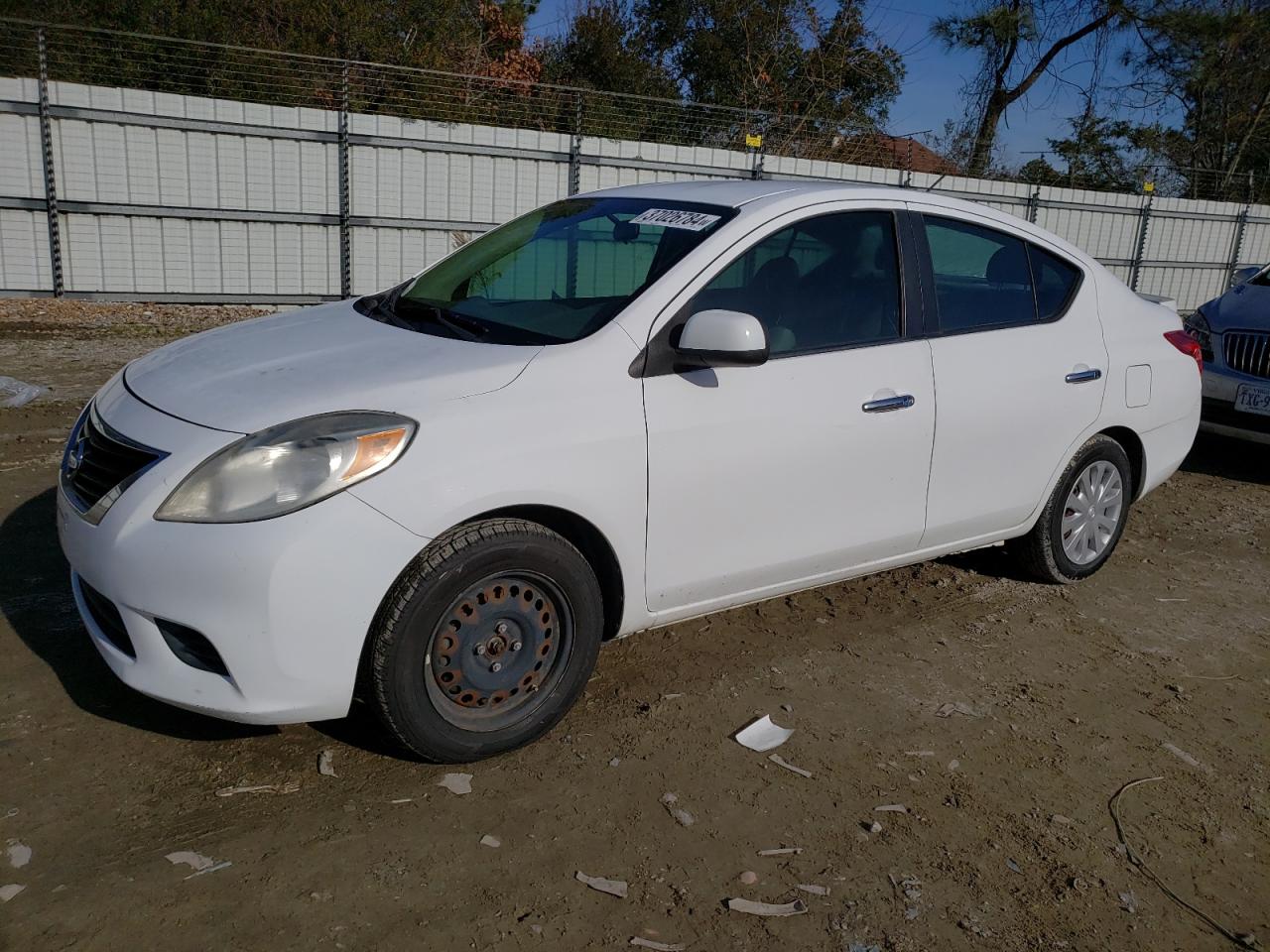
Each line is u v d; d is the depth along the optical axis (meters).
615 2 23.92
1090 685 3.93
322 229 13.58
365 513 2.71
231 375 3.07
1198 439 8.42
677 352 3.25
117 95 12.00
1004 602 4.64
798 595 4.56
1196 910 2.72
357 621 2.74
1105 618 4.57
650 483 3.21
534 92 19.34
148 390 3.10
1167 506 6.46
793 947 2.48
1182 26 23.67
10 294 12.06
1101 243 19.94
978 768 3.30
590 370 3.11
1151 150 26.05
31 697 3.28
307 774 3.00
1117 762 3.40
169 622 2.71
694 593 3.46
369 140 13.47
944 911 2.64
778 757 3.26
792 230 3.64
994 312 4.21
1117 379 4.57
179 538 2.65
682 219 3.67
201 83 15.41
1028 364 4.21
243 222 13.06
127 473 2.81
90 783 2.88
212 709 2.75
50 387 7.75
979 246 4.21
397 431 2.78
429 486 2.78
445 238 14.37
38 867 2.55
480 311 3.60
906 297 3.91
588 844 2.78
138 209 12.39
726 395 3.35
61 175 11.94
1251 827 3.10
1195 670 4.12
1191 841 3.01
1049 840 2.96
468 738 3.03
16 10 16.28
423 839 2.75
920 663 3.99
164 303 12.90
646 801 2.99
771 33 24.05
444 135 13.93
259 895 2.50
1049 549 4.66
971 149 21.28
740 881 2.69
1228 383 7.06
